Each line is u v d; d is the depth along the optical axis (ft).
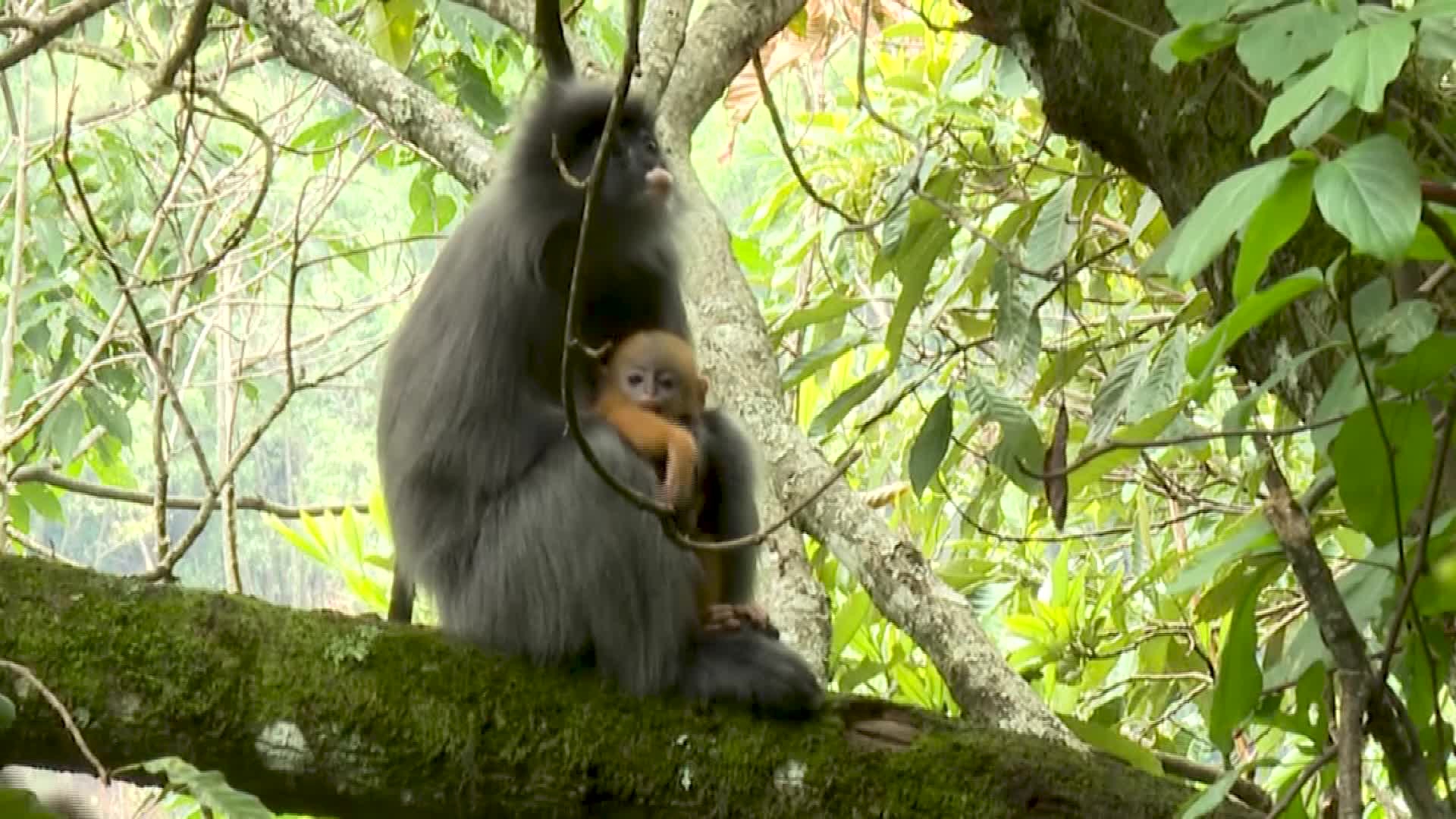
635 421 17.51
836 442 31.63
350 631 14.97
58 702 12.34
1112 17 16.07
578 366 18.71
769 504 20.24
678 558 16.17
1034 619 25.40
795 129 38.52
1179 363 18.90
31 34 21.43
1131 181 24.89
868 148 30.17
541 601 16.29
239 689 14.38
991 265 25.08
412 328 18.40
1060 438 15.85
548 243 19.24
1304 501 15.38
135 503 31.53
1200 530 29.37
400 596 18.47
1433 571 12.29
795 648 19.29
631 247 19.44
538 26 19.62
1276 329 15.67
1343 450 11.90
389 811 14.66
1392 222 9.42
